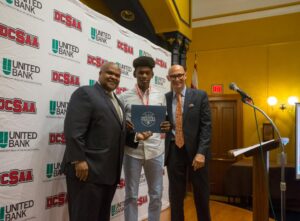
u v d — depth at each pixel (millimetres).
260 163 2121
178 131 2299
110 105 2078
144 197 3543
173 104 2396
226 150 6090
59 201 2420
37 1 2236
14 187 2053
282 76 5582
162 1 4352
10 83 2027
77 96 2027
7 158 2008
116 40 3176
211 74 6184
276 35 5664
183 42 5164
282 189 1904
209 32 6227
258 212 2115
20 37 2098
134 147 2322
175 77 2324
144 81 2416
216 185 6137
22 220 2111
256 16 5836
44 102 2285
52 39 2365
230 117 6082
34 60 2205
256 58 5809
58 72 2420
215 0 6141
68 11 2531
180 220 2318
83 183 1960
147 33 4906
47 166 2309
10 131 2027
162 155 2557
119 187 3125
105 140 2008
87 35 2760
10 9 2033
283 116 5527
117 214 3102
